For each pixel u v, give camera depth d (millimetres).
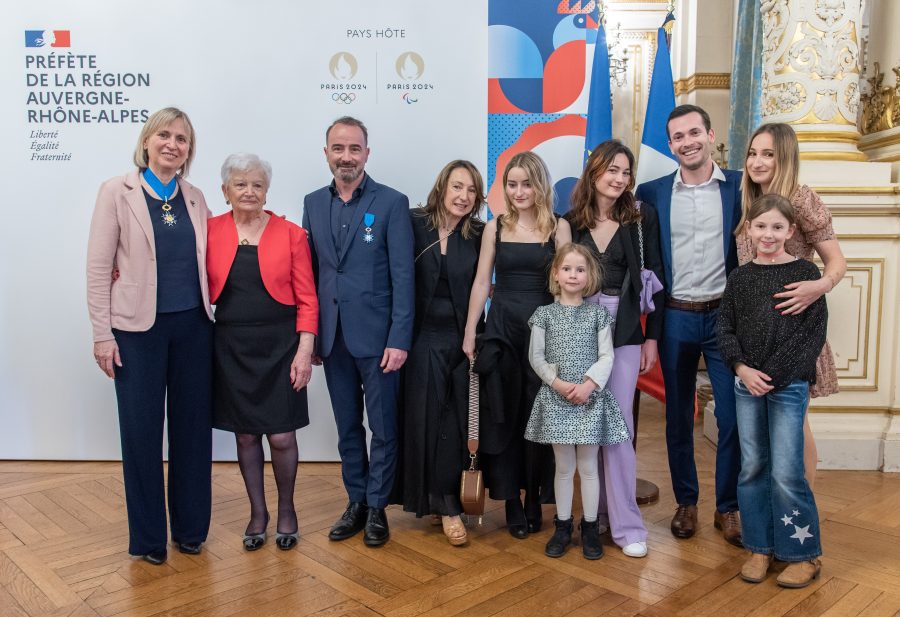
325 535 2635
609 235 2520
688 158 2504
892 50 3709
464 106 3400
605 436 2367
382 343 2551
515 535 2625
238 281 2420
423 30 3365
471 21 3357
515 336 2531
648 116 3346
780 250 2215
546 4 3342
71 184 3393
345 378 2627
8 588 2217
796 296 2145
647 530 2689
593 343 2398
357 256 2547
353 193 2582
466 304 2609
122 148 3381
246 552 2488
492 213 3461
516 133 3418
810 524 2203
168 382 2418
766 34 3699
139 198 2291
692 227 2570
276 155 3422
